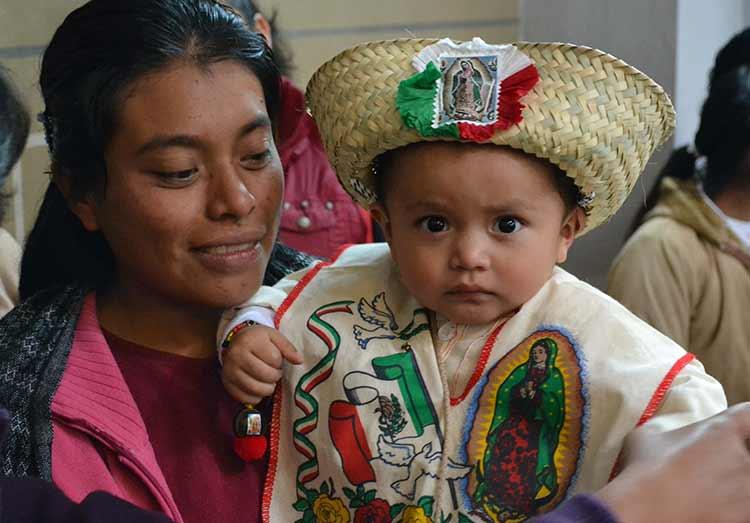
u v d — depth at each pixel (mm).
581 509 917
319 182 2393
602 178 1266
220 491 1344
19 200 2166
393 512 1309
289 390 1394
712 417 1032
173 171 1237
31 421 1249
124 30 1224
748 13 3076
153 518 926
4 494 921
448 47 1231
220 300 1304
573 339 1283
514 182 1227
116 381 1308
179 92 1217
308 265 1604
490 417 1298
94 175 1285
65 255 1452
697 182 2430
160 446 1341
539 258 1271
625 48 3029
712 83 2426
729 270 2338
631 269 2363
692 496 932
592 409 1241
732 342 2338
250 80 1269
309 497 1365
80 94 1245
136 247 1286
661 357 1254
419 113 1214
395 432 1324
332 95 1317
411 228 1288
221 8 1296
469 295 1285
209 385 1386
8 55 2332
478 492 1277
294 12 3260
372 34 3350
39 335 1336
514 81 1195
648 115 1272
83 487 1239
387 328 1391
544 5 3209
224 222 1266
